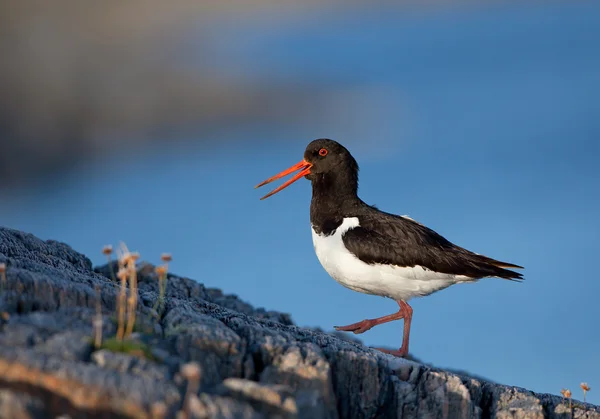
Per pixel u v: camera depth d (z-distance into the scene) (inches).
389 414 255.3
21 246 297.0
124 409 180.4
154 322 235.3
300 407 209.0
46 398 180.9
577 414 272.2
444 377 260.5
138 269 380.2
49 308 227.1
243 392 201.6
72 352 195.9
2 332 200.7
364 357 248.5
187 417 180.7
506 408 266.2
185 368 182.4
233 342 226.7
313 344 242.7
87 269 339.9
